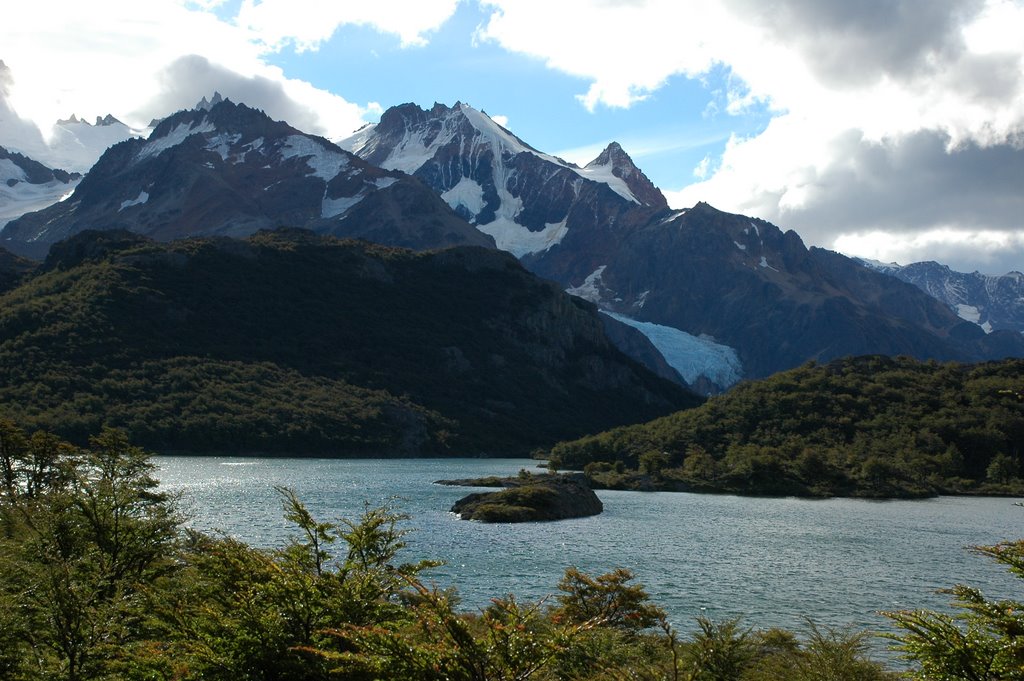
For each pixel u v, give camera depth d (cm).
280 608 1966
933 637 1822
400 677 1691
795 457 17875
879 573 7356
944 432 19238
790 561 7894
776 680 2755
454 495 13025
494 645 1730
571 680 2278
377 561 2272
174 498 3697
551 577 6675
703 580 6844
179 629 1938
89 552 2461
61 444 4666
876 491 15912
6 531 2725
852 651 2884
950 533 10338
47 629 1950
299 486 13825
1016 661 1694
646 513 11988
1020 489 16712
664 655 2995
